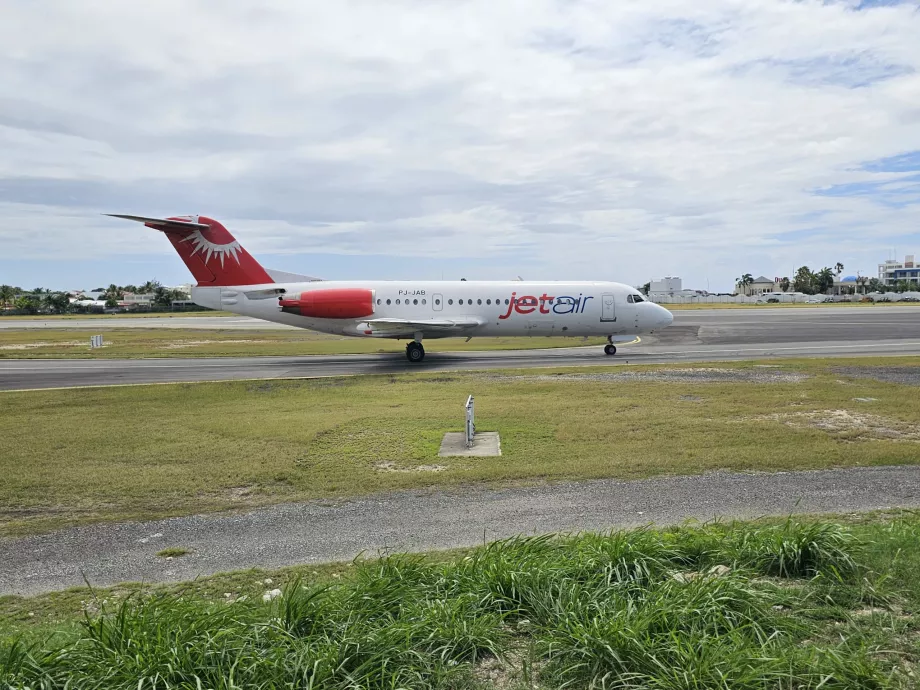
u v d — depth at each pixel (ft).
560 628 16.08
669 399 60.80
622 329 109.09
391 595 18.24
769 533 21.90
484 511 30.37
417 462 40.47
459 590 18.71
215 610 17.62
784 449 40.63
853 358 94.17
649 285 504.84
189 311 397.39
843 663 14.12
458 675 14.92
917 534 22.61
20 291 506.89
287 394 70.18
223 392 72.08
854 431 46.16
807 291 522.88
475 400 62.80
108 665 14.76
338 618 16.84
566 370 85.46
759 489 32.24
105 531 29.60
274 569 24.14
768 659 14.30
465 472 37.11
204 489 35.94
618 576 18.70
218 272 107.14
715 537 22.11
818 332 147.02
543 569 19.06
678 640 14.84
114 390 74.59
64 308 399.65
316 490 35.09
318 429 50.83
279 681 14.19
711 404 57.72
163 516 31.63
